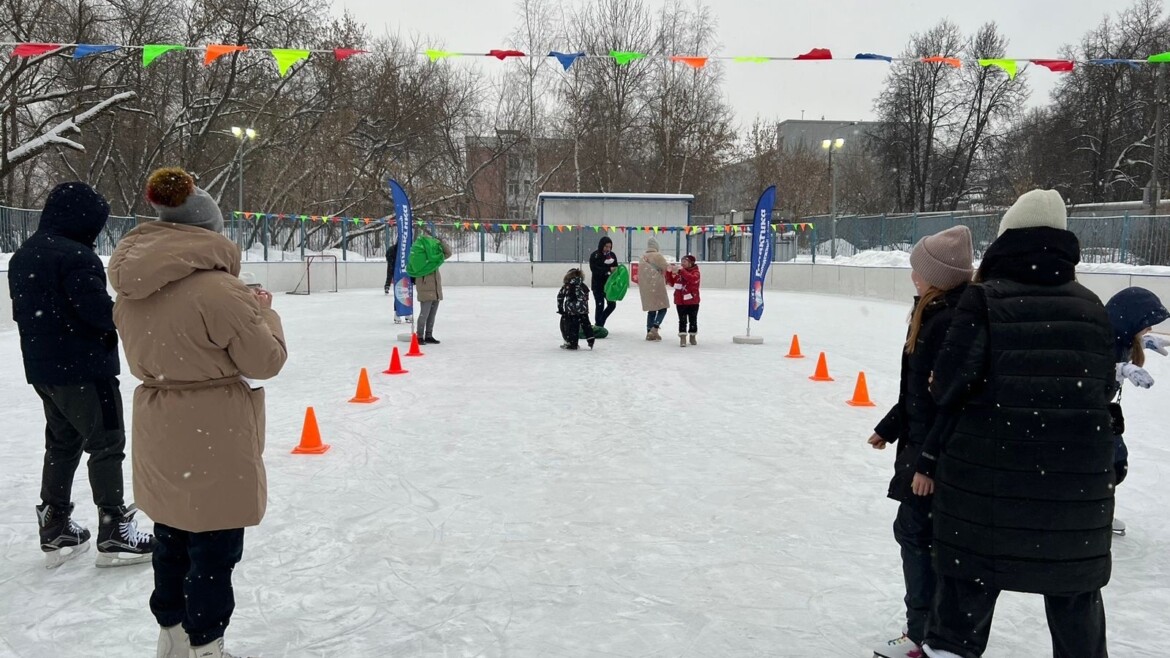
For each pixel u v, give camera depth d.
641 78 37.41
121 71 27.33
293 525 3.96
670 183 38.56
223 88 31.02
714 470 5.02
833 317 16.38
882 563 3.53
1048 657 2.69
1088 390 2.11
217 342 2.32
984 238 21.06
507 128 39.06
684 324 11.45
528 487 4.63
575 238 29.19
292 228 25.67
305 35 29.64
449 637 2.80
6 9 20.50
